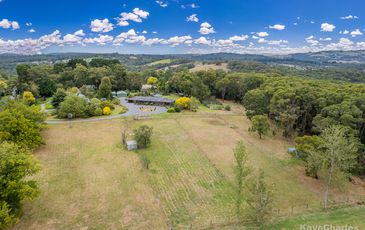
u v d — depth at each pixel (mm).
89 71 113875
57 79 113000
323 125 43531
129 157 43250
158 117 70938
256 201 23703
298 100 56438
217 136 55969
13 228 24797
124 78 117562
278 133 59344
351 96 48000
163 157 43656
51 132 55688
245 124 67125
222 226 25500
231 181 35594
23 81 97062
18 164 24391
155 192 32469
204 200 30812
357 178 38406
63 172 36969
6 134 40000
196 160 42781
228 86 103750
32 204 28844
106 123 64125
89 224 26031
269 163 42062
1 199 23266
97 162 40844
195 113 77375
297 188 34062
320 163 32406
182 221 26828
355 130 39938
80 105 68125
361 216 26734
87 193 31656
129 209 28750
